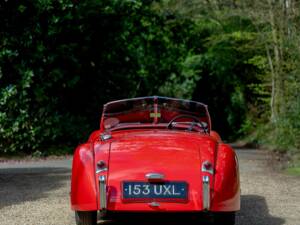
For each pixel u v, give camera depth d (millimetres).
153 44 44594
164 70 45750
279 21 30984
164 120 12906
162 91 55469
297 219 11773
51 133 29734
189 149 10023
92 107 33688
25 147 29656
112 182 9531
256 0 35062
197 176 9562
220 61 55406
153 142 10266
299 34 27438
